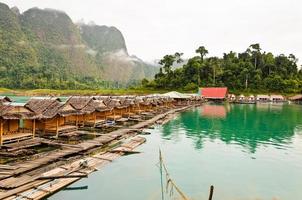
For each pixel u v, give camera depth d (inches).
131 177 942.4
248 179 965.8
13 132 1241.4
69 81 7632.9
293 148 1409.9
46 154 1043.3
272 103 5088.6
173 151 1305.4
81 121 1692.9
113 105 1979.6
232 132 1854.1
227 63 6737.2
